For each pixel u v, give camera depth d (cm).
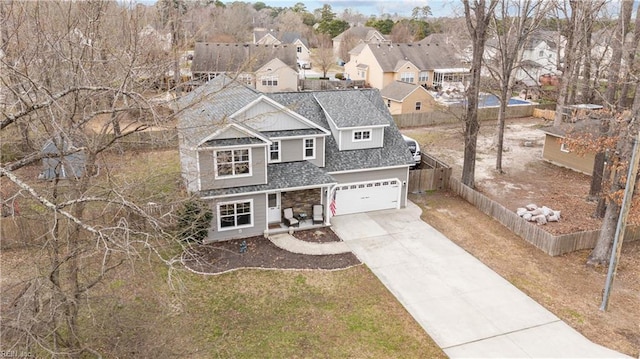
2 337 868
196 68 5000
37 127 1253
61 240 1174
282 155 2195
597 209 2292
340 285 1725
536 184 2806
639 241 2100
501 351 1393
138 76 1288
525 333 1478
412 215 2373
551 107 4794
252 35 8881
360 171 2309
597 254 1892
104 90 1060
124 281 1592
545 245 2003
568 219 2300
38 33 1144
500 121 2922
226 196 1953
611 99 2173
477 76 2494
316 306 1589
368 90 2775
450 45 5972
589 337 1464
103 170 1459
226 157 1947
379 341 1423
